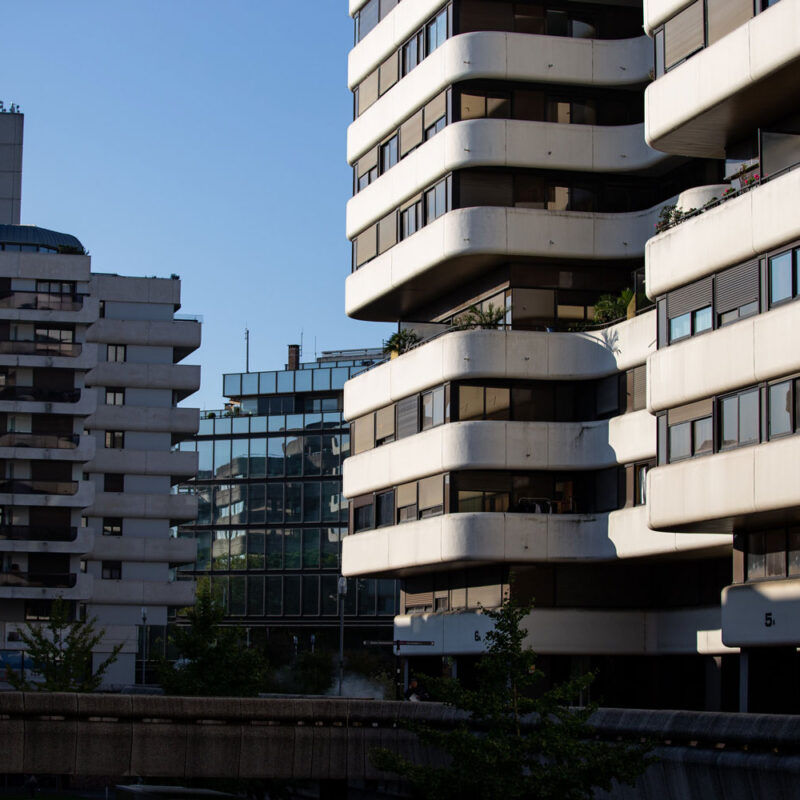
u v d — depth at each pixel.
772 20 38.81
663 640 53.28
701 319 41.44
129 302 107.75
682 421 41.97
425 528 55.91
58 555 95.56
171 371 107.31
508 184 56.25
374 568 59.88
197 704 35.22
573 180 56.56
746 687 41.53
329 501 127.69
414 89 59.28
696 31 42.56
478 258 55.94
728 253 39.97
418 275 58.53
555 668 54.09
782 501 37.25
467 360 54.66
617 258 55.94
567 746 27.48
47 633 93.94
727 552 48.50
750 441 38.91
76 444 95.38
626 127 56.47
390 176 61.25
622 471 52.59
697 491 40.56
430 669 60.72
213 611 47.12
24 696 34.03
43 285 96.00
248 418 132.38
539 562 53.88
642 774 28.77
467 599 57.12
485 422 54.16
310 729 35.97
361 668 91.12
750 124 42.59
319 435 129.12
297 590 127.44
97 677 53.16
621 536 51.56
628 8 57.75
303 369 133.38
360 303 63.62
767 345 38.16
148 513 106.00
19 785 61.50
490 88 56.50
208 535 132.38
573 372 54.69
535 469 54.59
